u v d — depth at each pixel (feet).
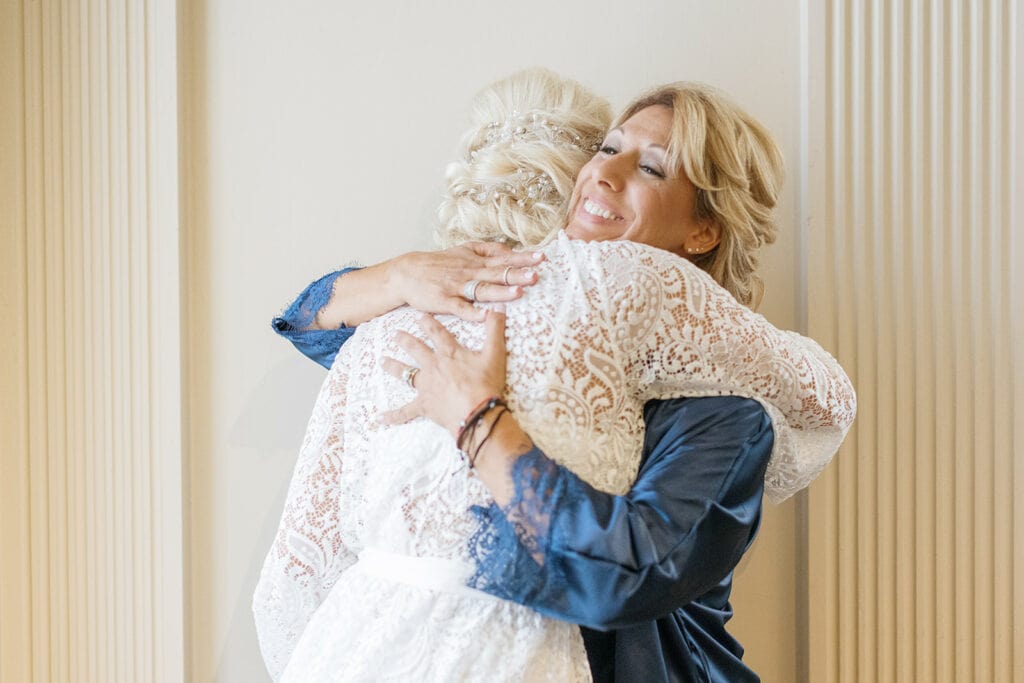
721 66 6.39
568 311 3.91
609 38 6.44
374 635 3.91
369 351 4.41
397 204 6.55
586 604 3.64
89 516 6.62
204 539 6.61
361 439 4.32
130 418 6.56
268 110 6.59
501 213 5.03
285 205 6.59
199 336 6.61
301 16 6.59
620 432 3.96
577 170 5.12
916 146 6.16
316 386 6.57
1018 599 6.12
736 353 4.02
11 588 6.64
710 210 4.90
